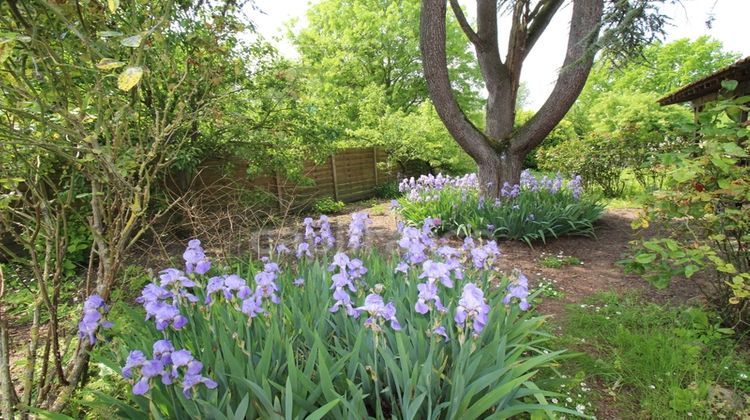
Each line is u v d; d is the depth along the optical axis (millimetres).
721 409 2271
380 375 1975
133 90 2148
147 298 1952
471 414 1638
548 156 13172
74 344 2951
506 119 7418
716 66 25953
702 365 2674
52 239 2215
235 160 7305
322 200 10828
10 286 3836
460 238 6258
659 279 3020
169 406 1740
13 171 1978
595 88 28812
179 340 2150
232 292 2285
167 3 1986
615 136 10117
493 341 2076
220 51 3031
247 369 1862
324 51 20078
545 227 5879
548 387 2371
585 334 3199
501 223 6051
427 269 1954
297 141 7066
